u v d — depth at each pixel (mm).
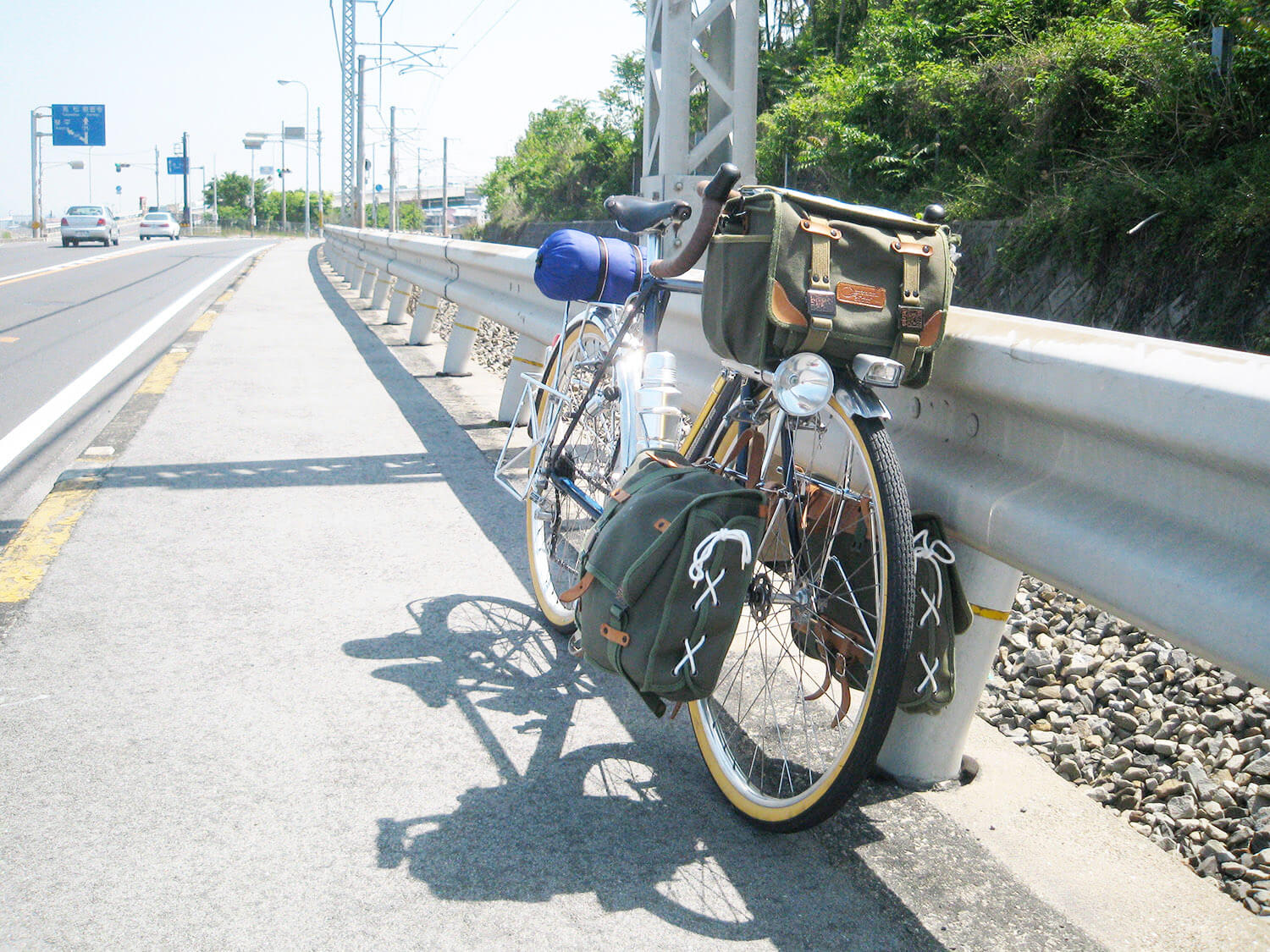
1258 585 1482
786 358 1969
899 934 1833
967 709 2311
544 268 3094
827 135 15828
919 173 14477
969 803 2287
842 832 2150
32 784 2240
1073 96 11125
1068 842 2145
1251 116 8953
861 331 1908
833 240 1909
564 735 2541
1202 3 11109
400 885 1938
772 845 2107
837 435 2307
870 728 1873
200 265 26859
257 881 1939
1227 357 1555
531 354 5820
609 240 3123
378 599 3365
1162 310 8109
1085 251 8953
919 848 2096
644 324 2881
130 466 4941
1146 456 1705
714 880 1979
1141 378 1641
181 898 1884
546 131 42406
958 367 2102
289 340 9984
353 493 4562
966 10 15656
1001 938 1824
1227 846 2281
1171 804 2420
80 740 2430
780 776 2309
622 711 2684
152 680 2742
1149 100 9977
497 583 3547
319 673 2822
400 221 93312
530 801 2244
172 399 6711
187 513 4223
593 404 3023
